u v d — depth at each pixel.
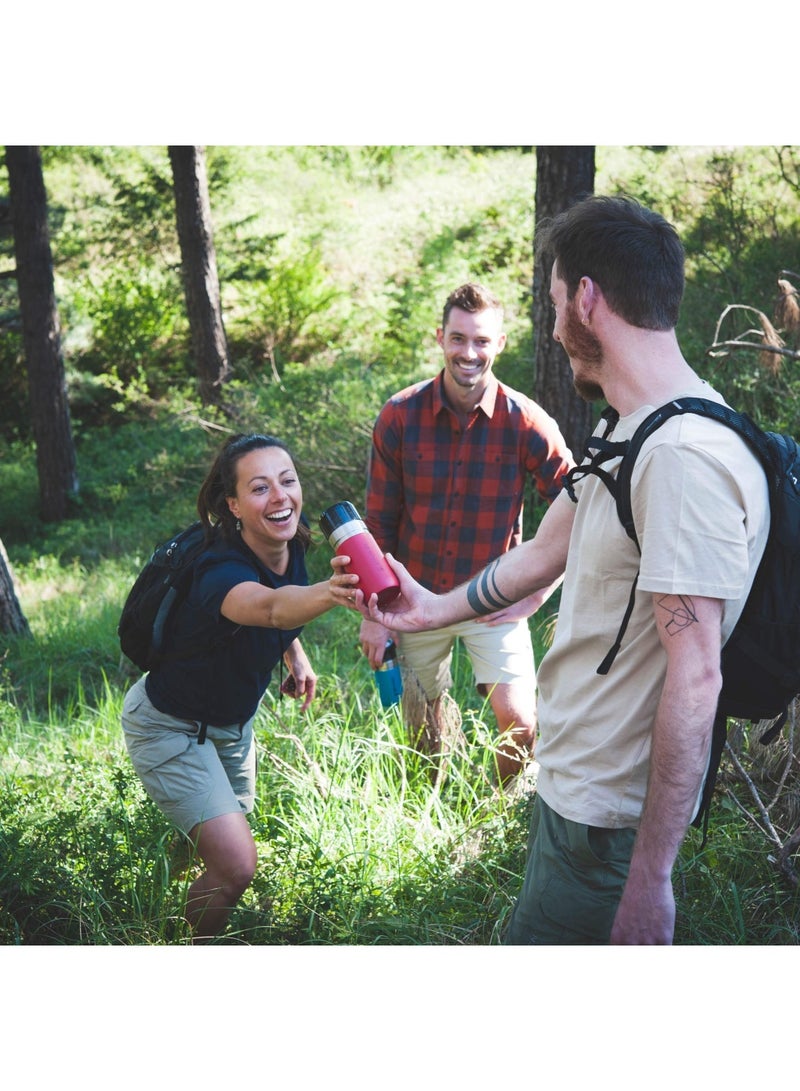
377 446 4.30
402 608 2.82
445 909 3.35
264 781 4.05
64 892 3.40
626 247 2.16
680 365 2.18
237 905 3.41
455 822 3.83
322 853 3.53
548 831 2.45
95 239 18.11
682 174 11.64
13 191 13.07
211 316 13.80
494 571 2.71
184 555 3.07
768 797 3.67
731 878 3.39
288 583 3.23
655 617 2.08
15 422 18.11
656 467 2.03
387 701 4.03
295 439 9.73
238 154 18.81
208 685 3.10
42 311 13.34
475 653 4.23
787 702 2.25
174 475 12.66
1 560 7.68
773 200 10.23
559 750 2.39
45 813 3.87
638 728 2.26
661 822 2.05
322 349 16.14
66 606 8.54
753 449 2.10
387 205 18.39
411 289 15.03
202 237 13.67
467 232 16.27
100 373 17.36
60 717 5.92
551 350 6.93
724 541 2.00
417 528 4.32
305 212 18.50
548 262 2.36
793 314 4.45
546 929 2.48
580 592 2.28
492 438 4.20
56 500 13.59
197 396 15.77
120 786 3.68
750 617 2.14
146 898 3.40
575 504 2.58
